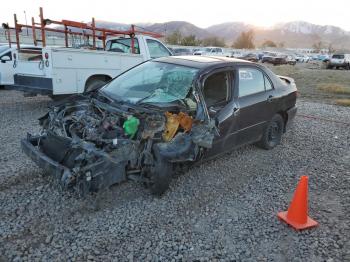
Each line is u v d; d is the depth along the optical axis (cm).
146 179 386
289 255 308
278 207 392
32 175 445
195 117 411
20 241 311
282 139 665
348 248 319
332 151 606
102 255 297
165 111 399
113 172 352
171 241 320
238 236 333
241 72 499
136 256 298
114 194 401
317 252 313
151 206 380
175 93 434
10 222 338
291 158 557
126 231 332
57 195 394
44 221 343
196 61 485
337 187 454
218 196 412
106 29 930
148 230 336
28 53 848
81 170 333
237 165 514
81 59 775
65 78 752
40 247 304
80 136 396
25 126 686
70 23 866
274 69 2947
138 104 420
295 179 475
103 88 499
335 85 1747
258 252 310
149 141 376
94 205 374
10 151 534
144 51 917
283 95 578
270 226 352
